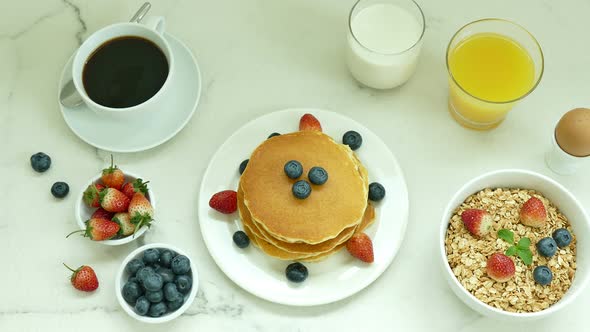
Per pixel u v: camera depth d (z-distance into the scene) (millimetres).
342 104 1165
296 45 1189
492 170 1133
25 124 1155
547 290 1041
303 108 1133
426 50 1183
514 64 1107
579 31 1183
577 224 1057
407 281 1092
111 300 1090
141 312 1035
